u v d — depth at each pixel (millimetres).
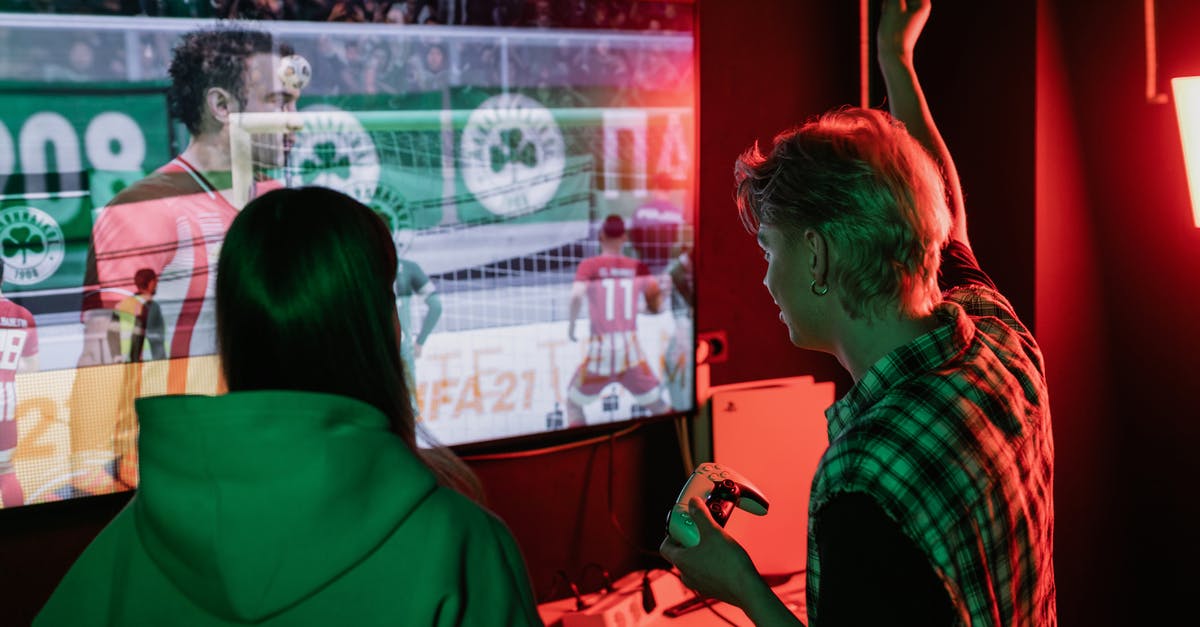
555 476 2105
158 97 1572
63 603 780
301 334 737
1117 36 2127
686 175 2098
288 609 695
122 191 1560
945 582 859
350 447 708
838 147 971
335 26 1704
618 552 2207
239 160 1646
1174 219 2104
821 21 2379
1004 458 949
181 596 724
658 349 2104
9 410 1507
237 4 1619
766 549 2125
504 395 1934
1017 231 2137
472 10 1826
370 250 771
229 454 686
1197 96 1673
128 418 1596
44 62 1484
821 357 2496
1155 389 2197
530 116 1908
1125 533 2287
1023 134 2104
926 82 2338
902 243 949
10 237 1485
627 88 2008
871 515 856
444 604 717
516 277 1925
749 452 2125
